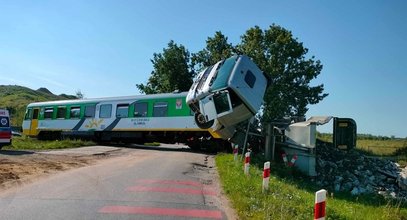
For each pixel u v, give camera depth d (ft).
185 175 47.62
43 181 40.34
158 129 86.63
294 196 37.09
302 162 73.56
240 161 57.77
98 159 63.52
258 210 29.60
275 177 55.77
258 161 66.64
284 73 136.98
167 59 159.02
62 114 106.83
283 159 73.26
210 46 154.71
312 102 140.36
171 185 40.11
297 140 75.46
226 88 64.49
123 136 94.38
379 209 46.68
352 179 76.64
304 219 28.73
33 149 78.13
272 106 129.90
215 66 69.46
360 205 51.70
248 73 66.64
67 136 105.60
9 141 75.77
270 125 74.95
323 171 77.51
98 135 99.91
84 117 101.19
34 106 115.24
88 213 27.71
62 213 27.50
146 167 53.52
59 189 36.24
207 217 28.14
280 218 27.76
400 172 92.27
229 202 33.60
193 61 160.45
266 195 35.22
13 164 51.08
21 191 35.06
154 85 165.68
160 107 87.25
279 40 134.92
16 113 254.88
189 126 82.23
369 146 159.53
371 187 75.25
